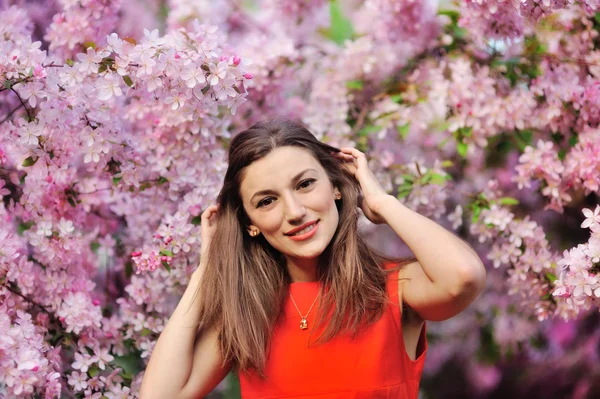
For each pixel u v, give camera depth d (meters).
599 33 2.65
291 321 1.94
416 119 2.96
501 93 2.81
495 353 3.53
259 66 2.90
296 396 1.88
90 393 2.29
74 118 2.20
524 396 3.54
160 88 2.14
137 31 3.30
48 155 2.25
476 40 2.74
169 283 2.47
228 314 1.93
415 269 1.95
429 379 3.66
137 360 2.56
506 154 3.22
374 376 1.86
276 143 1.88
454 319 3.56
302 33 3.34
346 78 3.10
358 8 3.35
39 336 2.10
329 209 1.88
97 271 2.72
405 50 3.11
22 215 2.36
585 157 2.53
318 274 1.99
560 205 2.65
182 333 1.95
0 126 2.33
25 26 2.82
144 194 2.50
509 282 2.71
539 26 2.69
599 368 3.49
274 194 1.87
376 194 1.97
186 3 3.13
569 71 2.67
